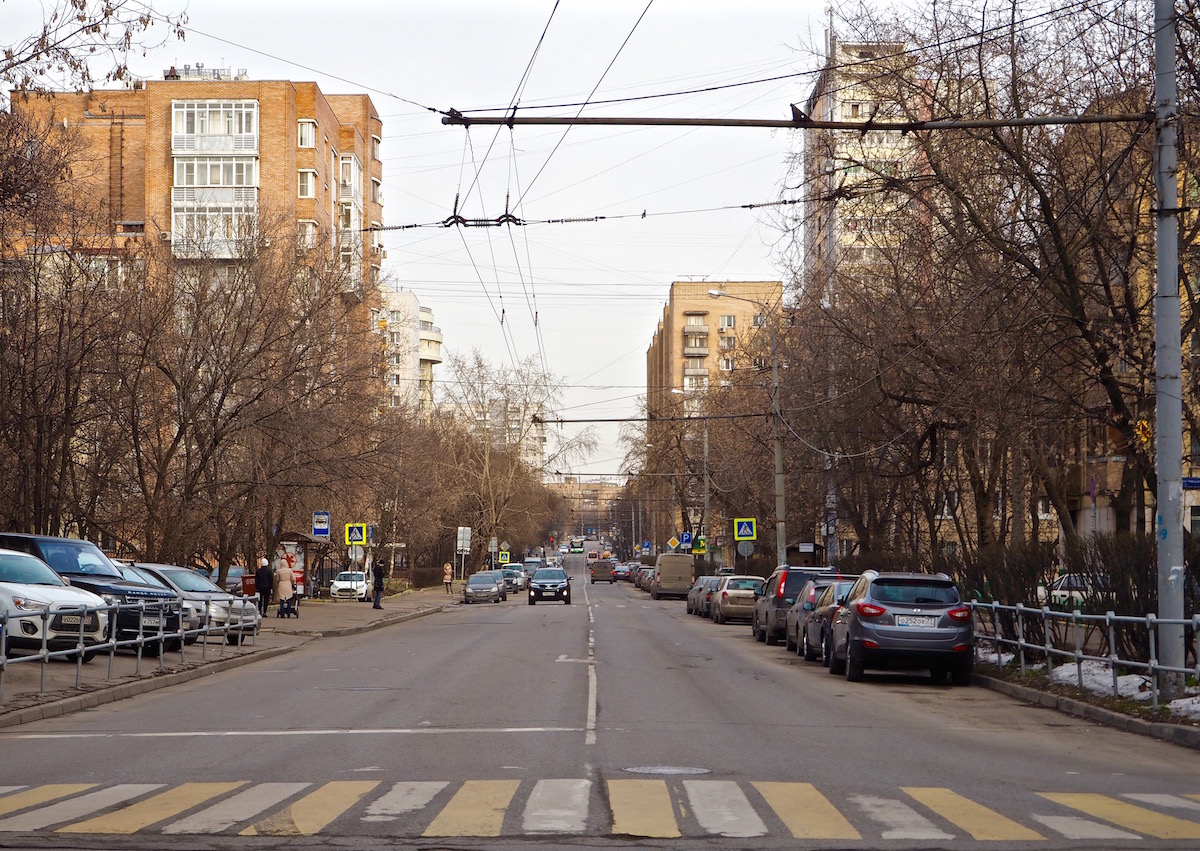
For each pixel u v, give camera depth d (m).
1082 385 23.77
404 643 30.55
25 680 18.36
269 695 17.78
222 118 67.50
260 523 44.72
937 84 21.98
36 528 28.02
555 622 42.34
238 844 7.61
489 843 7.62
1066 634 20.27
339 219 79.25
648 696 17.39
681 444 72.25
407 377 122.06
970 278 23.48
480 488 81.88
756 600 33.69
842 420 32.38
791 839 7.75
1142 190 21.06
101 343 31.47
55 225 29.12
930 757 11.75
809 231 29.41
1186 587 16.59
